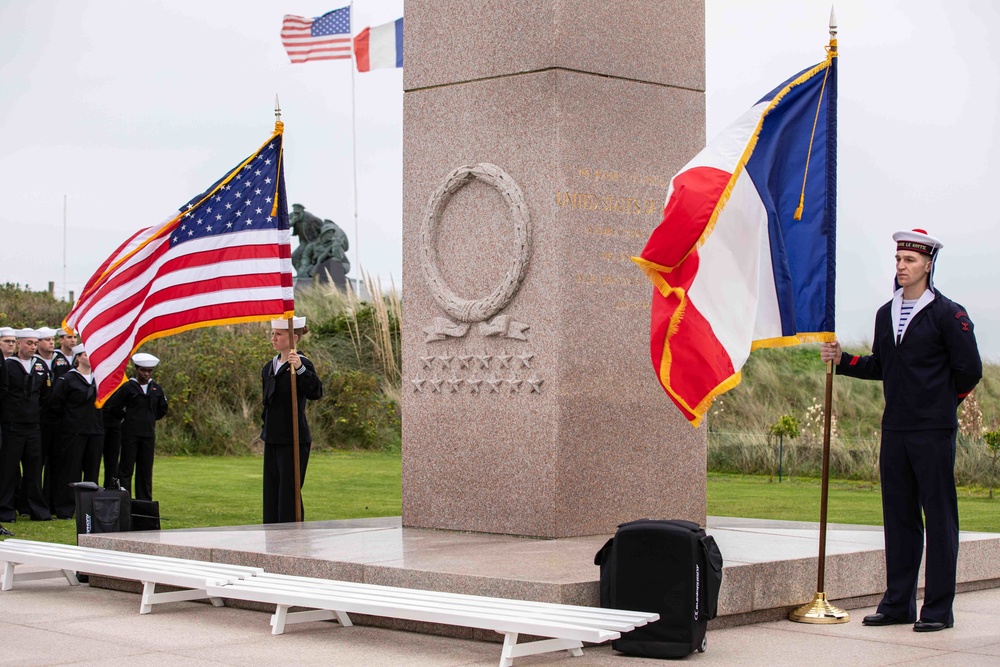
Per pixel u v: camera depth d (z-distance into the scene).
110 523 10.49
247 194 12.00
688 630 7.07
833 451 20.98
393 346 28.64
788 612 8.39
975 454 19.66
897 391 8.11
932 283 8.19
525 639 7.56
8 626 8.23
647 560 7.16
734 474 21.36
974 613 8.63
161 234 11.93
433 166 10.56
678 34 10.62
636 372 10.23
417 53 10.69
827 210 8.34
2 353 14.63
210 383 25.30
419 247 10.61
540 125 9.95
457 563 8.35
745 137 8.39
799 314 8.35
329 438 25.78
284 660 7.14
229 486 18.31
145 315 11.87
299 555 8.83
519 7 10.10
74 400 15.19
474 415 10.25
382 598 7.45
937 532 7.97
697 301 8.21
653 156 10.41
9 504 14.75
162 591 9.56
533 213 9.95
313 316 30.03
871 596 8.96
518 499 9.96
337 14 26.92
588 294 9.97
